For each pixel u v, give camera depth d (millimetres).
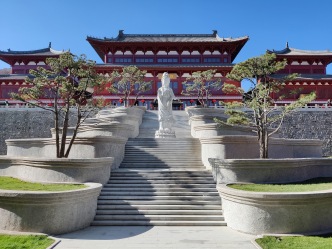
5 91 60531
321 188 14789
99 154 21328
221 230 13820
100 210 15555
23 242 11727
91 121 31688
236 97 60844
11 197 12797
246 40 65562
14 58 66500
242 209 13641
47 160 17047
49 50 70062
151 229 13977
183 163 22688
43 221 12922
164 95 28812
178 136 32312
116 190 17297
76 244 11789
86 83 22266
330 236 12438
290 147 25422
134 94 61438
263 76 22578
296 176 17938
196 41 65688
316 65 66562
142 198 16500
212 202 16188
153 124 37219
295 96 59531
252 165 17031
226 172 17438
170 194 16906
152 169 21000
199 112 37750
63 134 20641
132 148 24797
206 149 22531
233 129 27047
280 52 68000
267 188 14969
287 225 12914
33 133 40719
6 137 40500
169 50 67875
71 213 13539
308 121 41406
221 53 67938
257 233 13070
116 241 12203
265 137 20906
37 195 12672
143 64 65250
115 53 67625
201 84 54344
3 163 19766
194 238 12625
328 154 40250
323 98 60094
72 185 15844
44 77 22750
